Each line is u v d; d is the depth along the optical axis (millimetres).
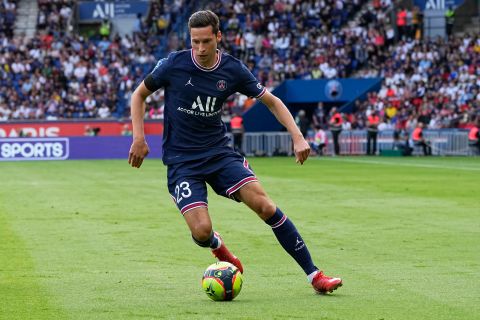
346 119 144875
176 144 27453
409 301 25406
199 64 26891
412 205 55844
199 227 26641
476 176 84250
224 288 25453
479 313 23609
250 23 161875
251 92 27297
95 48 156500
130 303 25391
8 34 162625
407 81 147750
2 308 24703
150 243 39094
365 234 41594
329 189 69250
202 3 165125
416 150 137000
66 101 148500
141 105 27438
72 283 28984
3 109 144750
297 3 164250
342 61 154750
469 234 41438
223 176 27078
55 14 163750
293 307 24594
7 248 37750
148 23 164250
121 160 130625
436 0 161375
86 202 59562
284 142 141250
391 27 159000
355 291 27172
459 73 146500
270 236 41188
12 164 118688
